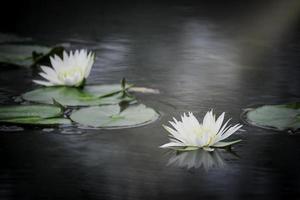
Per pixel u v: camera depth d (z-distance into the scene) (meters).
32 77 2.94
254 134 2.57
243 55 3.22
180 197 2.34
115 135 2.57
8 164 2.45
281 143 2.53
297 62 3.12
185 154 2.49
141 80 2.94
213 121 2.52
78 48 3.26
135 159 2.47
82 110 2.66
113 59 3.15
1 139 2.54
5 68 3.04
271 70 3.04
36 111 2.65
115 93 2.79
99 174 2.42
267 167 2.44
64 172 2.42
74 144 2.53
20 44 3.29
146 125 2.62
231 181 2.39
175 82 2.92
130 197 2.34
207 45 3.35
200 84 2.91
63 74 2.82
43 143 2.53
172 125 2.55
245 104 2.74
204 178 2.40
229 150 2.51
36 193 2.35
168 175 2.41
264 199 2.34
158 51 3.26
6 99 2.75
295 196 2.35
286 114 2.63
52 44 3.30
